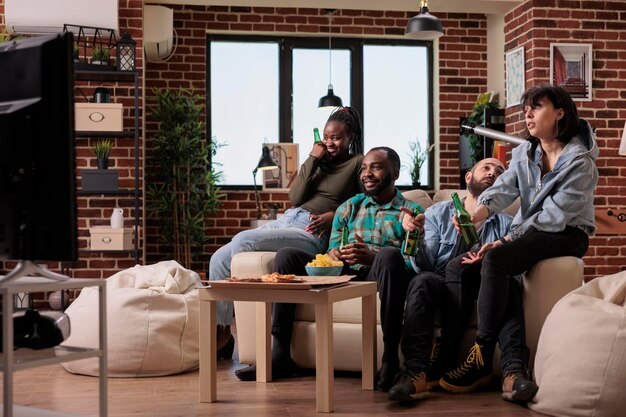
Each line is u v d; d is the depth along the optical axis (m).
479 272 3.20
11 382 1.92
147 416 2.73
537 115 3.19
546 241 3.09
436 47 8.01
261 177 7.82
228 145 7.88
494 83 7.80
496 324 3.00
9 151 2.07
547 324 2.86
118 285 3.81
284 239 3.74
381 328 3.33
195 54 7.63
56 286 2.07
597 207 6.40
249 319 3.55
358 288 2.99
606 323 2.65
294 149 7.82
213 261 3.93
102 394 2.20
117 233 5.75
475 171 3.56
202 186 7.46
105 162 5.86
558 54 6.41
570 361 2.68
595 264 6.40
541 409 2.76
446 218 3.52
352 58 8.03
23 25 5.72
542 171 3.27
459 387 3.08
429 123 8.12
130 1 6.04
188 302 3.68
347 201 3.63
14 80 2.10
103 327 2.21
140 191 6.09
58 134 2.04
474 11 6.85
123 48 5.79
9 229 2.09
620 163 6.44
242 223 7.61
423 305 3.03
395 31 7.93
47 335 2.18
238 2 6.68
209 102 7.85
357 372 3.54
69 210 2.05
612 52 6.46
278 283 2.79
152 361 3.52
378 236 3.49
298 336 3.48
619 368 2.60
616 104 6.45
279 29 7.77
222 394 3.11
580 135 3.23
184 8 7.62
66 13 5.75
